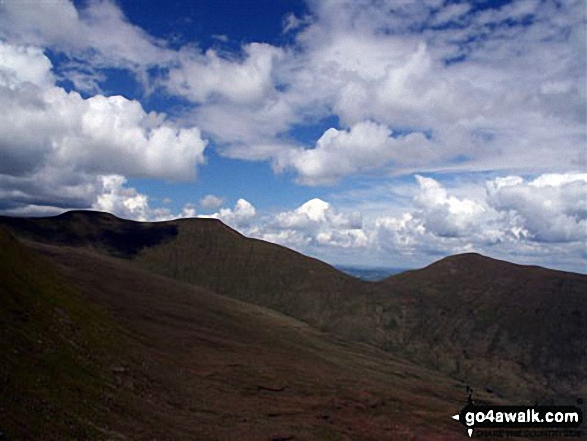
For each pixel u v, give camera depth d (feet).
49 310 198.80
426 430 274.36
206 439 154.30
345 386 347.36
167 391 205.67
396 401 333.42
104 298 449.48
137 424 141.90
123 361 209.67
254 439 174.81
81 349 183.93
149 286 611.47
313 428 225.35
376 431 250.78
